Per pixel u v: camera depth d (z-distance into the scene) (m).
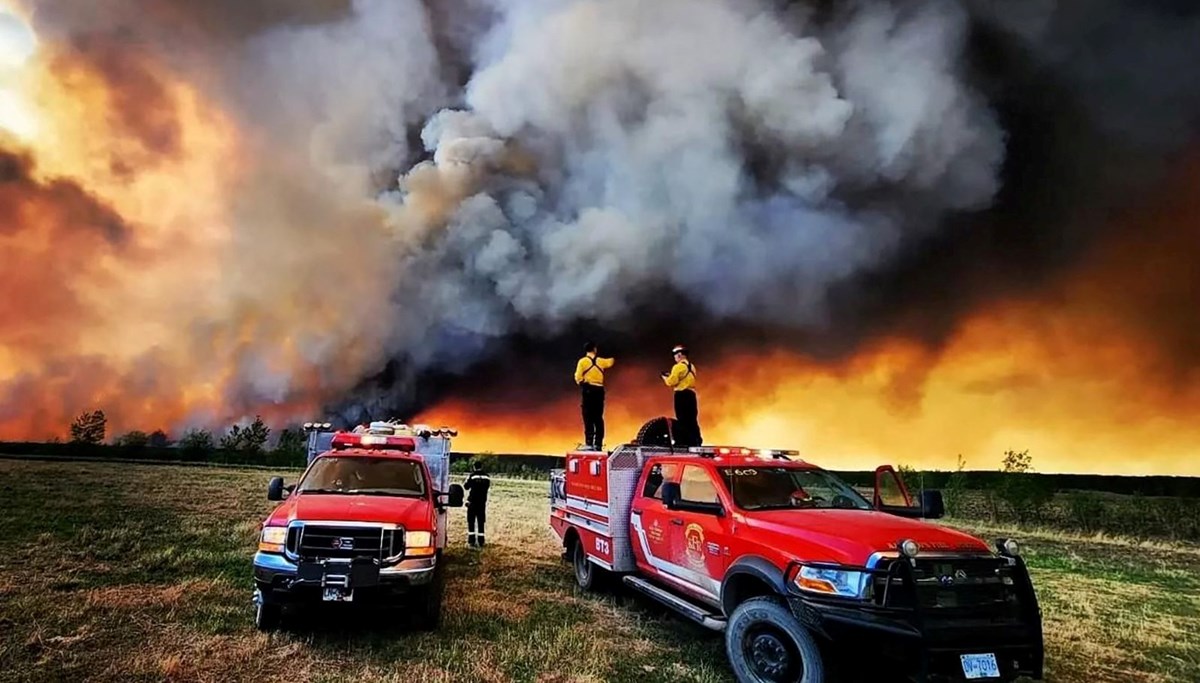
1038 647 4.12
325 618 6.47
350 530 5.88
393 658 5.46
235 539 10.62
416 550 6.08
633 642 6.12
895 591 4.09
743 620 4.81
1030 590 4.25
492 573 9.10
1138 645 6.46
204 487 20.05
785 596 4.46
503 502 20.20
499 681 5.05
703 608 5.87
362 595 5.74
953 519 19.27
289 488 7.96
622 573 7.11
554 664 5.46
